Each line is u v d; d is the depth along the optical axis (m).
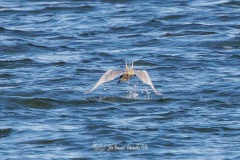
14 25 73.19
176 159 39.53
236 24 72.75
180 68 59.19
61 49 65.56
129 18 74.81
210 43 66.75
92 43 67.12
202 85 54.28
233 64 60.28
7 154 40.34
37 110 48.91
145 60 61.62
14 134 43.75
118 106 49.56
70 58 62.50
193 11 76.75
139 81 54.97
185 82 55.34
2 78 56.69
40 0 81.75
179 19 74.38
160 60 61.62
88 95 52.09
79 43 67.25
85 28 72.00
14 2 81.25
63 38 68.81
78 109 49.03
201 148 41.19
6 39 67.75
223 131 44.03
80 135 43.22
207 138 42.88
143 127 44.72
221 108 49.06
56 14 77.06
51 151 40.84
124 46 66.25
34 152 40.69
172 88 53.69
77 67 59.72
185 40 67.88
